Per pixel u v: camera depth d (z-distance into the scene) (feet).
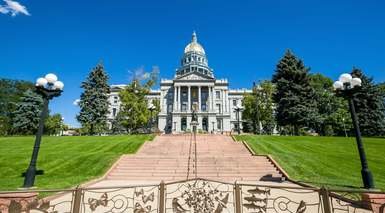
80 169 54.29
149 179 50.11
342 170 52.85
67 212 24.40
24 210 22.53
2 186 39.11
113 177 51.47
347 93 37.88
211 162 59.47
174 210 24.18
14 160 59.67
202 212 23.34
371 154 69.36
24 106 163.53
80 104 155.84
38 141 33.94
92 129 154.51
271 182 45.88
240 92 305.53
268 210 25.64
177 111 251.60
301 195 32.83
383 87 162.61
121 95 160.04
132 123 160.15
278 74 148.97
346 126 165.17
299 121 134.10
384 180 44.32
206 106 270.05
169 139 94.99
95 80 162.81
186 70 315.37
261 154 66.03
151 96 294.87
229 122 265.75
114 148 77.41
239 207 22.35
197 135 106.42
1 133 184.55
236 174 52.65
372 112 142.61
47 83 37.29
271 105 178.70
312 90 143.43
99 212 25.25
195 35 350.43
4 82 220.43
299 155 66.90
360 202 26.48
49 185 40.04
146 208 23.65
